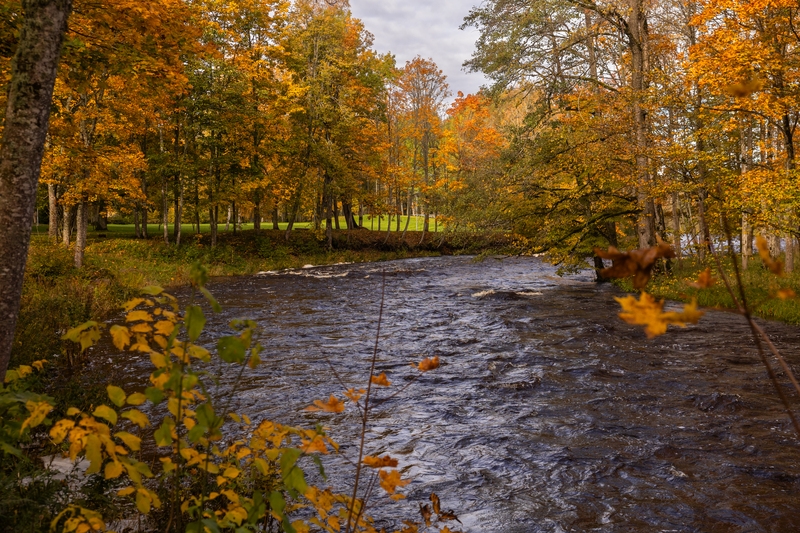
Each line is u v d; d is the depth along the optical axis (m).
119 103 22.12
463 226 23.47
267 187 39.16
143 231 38.53
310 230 46.19
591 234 24.62
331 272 32.97
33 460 5.14
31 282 19.58
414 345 13.08
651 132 19.09
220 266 32.22
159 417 7.34
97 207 41.72
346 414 8.18
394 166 48.50
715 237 15.52
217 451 2.81
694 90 17.94
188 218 44.78
